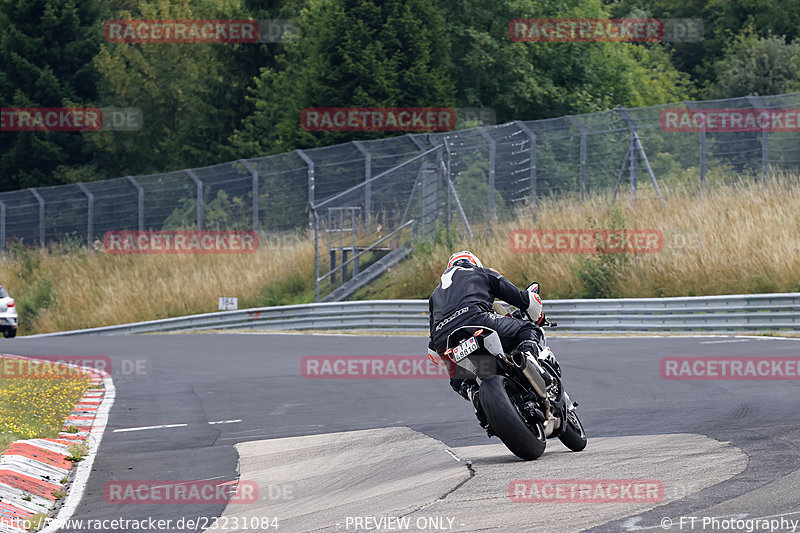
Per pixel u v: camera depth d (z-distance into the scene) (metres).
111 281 131.12
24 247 146.25
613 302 79.44
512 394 27.78
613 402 39.41
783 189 100.00
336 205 120.50
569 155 112.38
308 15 167.38
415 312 90.50
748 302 72.81
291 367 60.41
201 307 120.25
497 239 104.88
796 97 102.44
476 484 24.64
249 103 195.12
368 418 38.66
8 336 103.44
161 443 35.28
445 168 111.19
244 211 127.38
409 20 141.38
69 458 32.12
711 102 105.25
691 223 97.25
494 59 165.88
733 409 35.28
